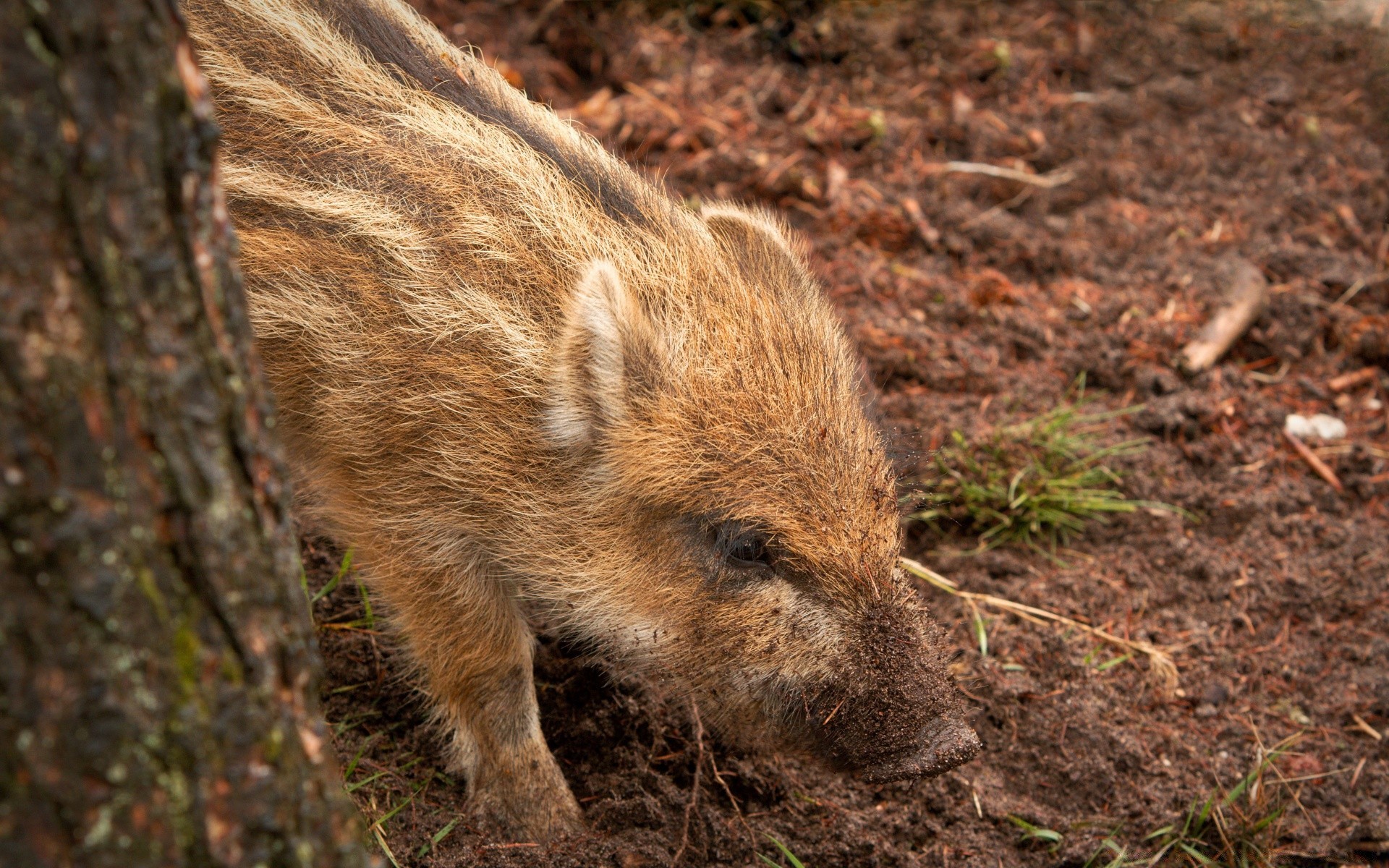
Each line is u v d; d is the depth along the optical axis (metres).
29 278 2.10
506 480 4.57
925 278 8.09
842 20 10.09
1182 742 5.52
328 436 4.63
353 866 2.82
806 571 4.42
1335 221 8.80
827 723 4.48
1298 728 5.66
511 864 4.62
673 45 9.72
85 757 2.28
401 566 4.73
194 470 2.40
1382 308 8.20
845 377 4.77
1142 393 7.49
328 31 4.78
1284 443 7.27
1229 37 10.51
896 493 4.74
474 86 5.02
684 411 4.45
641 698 5.29
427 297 4.45
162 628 2.35
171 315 2.35
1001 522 6.67
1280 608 6.28
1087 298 8.05
